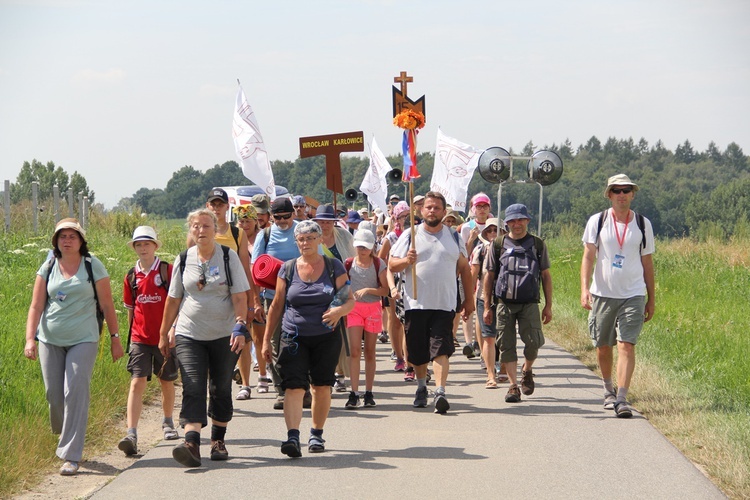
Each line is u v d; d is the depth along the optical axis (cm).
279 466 934
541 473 900
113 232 3588
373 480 879
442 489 848
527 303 1279
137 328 1023
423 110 1427
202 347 950
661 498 818
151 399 1303
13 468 891
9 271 2036
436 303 1211
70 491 870
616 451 983
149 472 915
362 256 1283
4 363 1253
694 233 3628
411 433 1082
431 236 1227
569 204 17125
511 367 1284
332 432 1093
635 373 1375
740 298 2314
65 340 948
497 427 1109
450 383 1438
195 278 945
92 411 1118
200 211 951
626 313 1175
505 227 1490
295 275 986
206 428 1132
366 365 1263
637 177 19725
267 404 1269
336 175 1836
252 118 1598
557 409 1216
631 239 1177
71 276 953
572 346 1766
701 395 1228
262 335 1314
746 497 820
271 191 1602
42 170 9500
